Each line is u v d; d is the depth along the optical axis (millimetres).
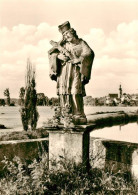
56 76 6879
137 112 20500
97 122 17531
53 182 5602
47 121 6605
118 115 19281
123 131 17469
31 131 15336
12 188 5527
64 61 6648
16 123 30547
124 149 6727
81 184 5625
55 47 6824
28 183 5539
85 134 6477
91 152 7367
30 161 7328
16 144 7129
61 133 6473
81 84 6586
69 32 6660
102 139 7402
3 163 6965
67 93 6562
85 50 6453
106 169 6879
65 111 6516
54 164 6078
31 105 16156
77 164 6180
